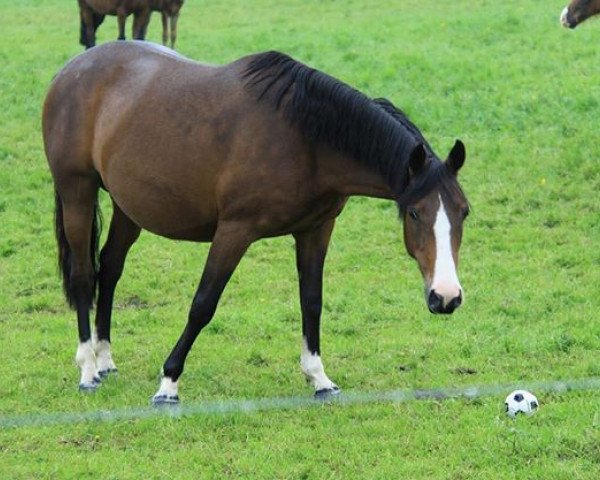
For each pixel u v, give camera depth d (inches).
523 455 388.5
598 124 864.9
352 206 774.5
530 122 892.0
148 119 461.4
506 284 615.8
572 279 616.4
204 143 444.8
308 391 471.5
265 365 513.0
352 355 520.7
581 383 458.0
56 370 512.4
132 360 527.5
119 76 483.8
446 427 419.8
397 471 382.9
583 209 728.3
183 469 393.7
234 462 396.2
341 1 1542.8
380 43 1195.9
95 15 1240.2
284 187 433.4
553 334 521.7
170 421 436.1
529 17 1261.1
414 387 470.9
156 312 608.1
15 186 845.2
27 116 1011.3
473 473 379.2
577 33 1157.7
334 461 395.2
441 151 847.1
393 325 562.9
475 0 1445.6
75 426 438.3
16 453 413.4
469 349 513.3
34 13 1625.2
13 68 1188.5
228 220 443.2
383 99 441.7
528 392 435.2
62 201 502.0
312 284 466.0
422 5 1453.0
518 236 694.5
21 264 701.3
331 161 432.5
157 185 457.7
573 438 393.4
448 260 395.9
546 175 784.3
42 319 603.2
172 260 694.5
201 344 545.6
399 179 414.0
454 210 400.5
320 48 1181.7
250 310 597.0
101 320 507.2
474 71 1036.5
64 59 1233.4
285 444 410.3
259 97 439.5
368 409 443.2
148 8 1192.2
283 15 1464.1
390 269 661.9
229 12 1518.2
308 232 460.8
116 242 507.2
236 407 450.6
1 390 485.4
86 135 486.9
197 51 1221.7
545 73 1019.3
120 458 404.5
